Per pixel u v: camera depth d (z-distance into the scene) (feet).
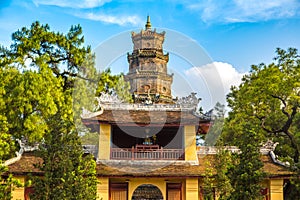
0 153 90.89
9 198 66.64
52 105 113.91
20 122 111.75
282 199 93.50
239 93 151.64
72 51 138.31
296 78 122.62
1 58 128.67
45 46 137.49
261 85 126.31
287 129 125.18
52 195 67.36
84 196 69.72
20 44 132.57
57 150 70.03
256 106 134.72
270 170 95.40
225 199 82.38
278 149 130.21
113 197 98.07
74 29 141.59
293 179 90.74
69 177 68.23
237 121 138.82
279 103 133.08
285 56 127.34
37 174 91.30
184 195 97.40
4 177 91.09
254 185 74.08
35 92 113.19
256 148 77.66
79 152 72.33
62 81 128.77
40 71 120.26
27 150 100.68
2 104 110.73
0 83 114.42
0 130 84.23
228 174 77.51
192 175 94.12
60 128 71.20
